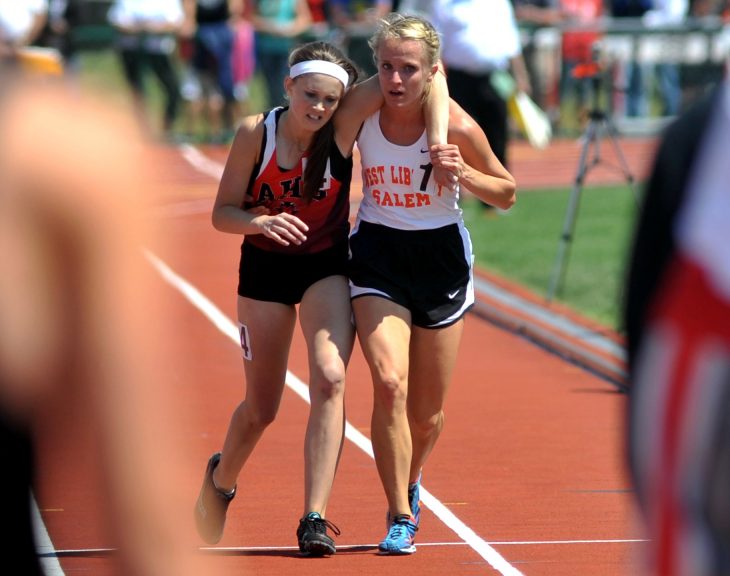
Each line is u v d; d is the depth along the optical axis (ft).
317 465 62.75
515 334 128.26
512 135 277.85
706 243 23.77
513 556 65.51
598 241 171.83
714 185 23.91
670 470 24.13
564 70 264.72
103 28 259.39
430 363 64.49
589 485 79.66
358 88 62.85
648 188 25.21
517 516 73.00
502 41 165.58
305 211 62.95
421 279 63.46
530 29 261.65
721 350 23.66
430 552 66.03
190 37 260.83
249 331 63.52
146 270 21.18
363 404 99.81
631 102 268.21
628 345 25.29
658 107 268.41
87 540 62.39
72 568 59.16
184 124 272.92
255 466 82.79
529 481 80.59
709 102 24.80
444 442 90.38
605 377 111.04
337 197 63.31
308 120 60.59
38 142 20.31
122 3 253.85
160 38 255.09
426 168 62.69
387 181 63.21
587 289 144.25
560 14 265.95
